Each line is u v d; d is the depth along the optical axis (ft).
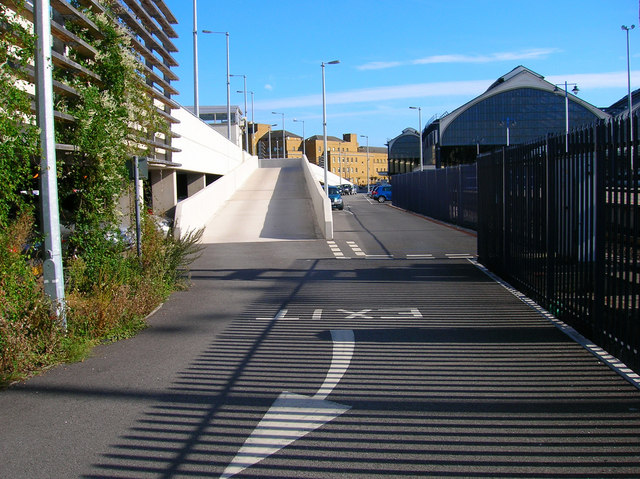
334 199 136.36
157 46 69.31
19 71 23.38
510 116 269.23
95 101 32.81
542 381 18.39
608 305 20.33
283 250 55.88
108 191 33.19
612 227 19.90
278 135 571.28
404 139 342.85
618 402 16.55
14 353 19.76
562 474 12.54
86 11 35.53
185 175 132.05
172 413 16.44
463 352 21.71
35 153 23.61
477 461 13.20
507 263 35.99
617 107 204.74
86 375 19.98
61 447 14.37
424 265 44.75
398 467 13.00
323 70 129.90
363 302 31.65
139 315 27.63
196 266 46.62
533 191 30.14
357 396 17.47
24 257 22.79
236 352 22.45
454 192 84.33
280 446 14.20
